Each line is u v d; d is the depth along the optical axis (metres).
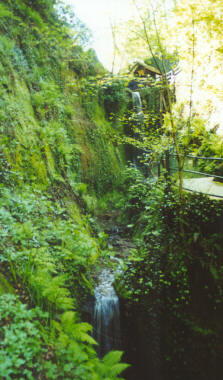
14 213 4.54
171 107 5.23
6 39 7.48
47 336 3.12
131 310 5.68
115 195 12.26
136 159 14.16
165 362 5.32
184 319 5.09
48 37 10.19
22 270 3.85
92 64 12.90
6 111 5.98
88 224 7.65
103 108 13.69
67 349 3.12
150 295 5.52
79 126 11.25
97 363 3.10
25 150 6.12
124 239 8.91
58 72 10.51
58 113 9.40
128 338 5.70
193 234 5.40
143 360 5.70
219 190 6.22
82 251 5.08
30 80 8.13
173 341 5.23
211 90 5.17
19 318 2.96
